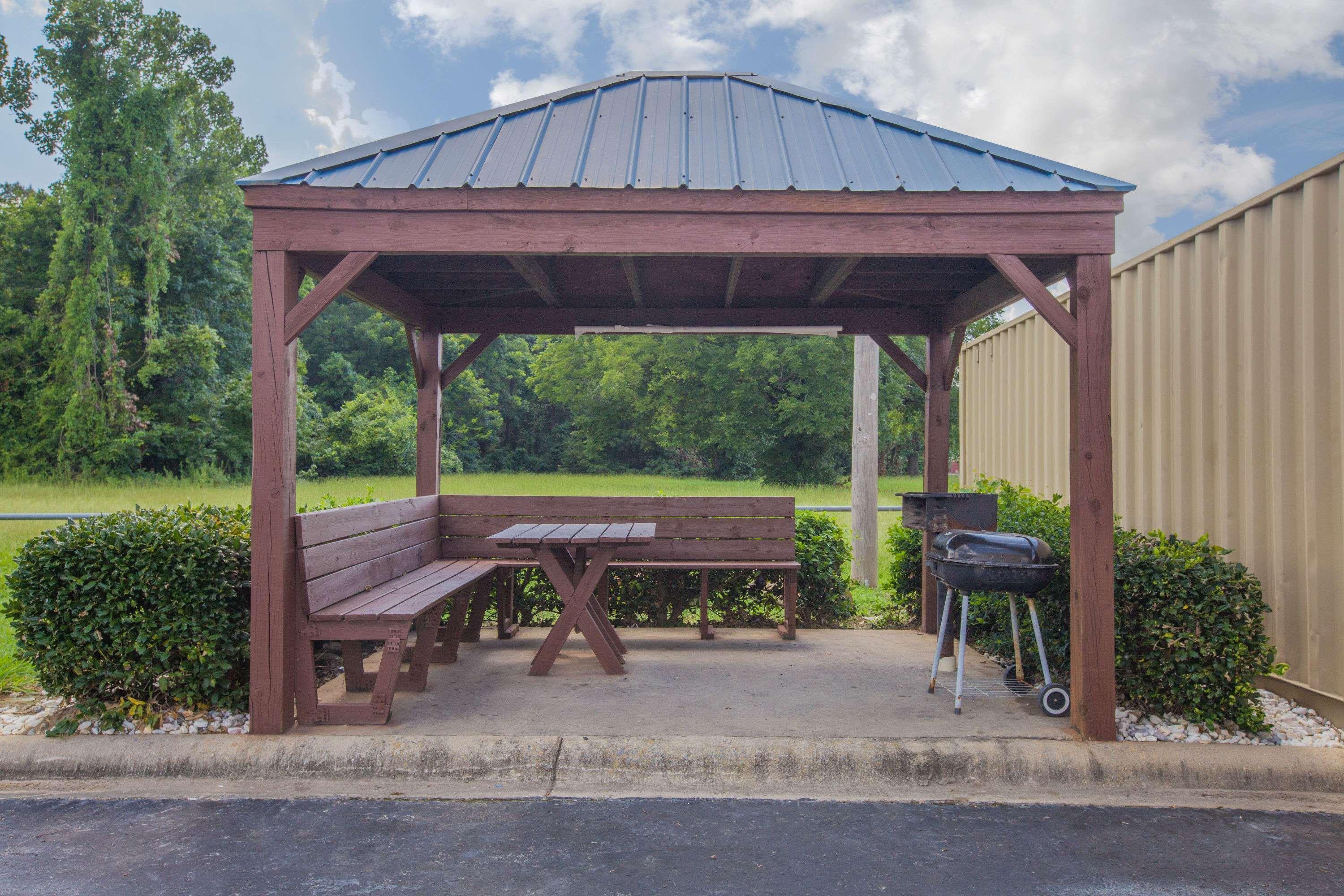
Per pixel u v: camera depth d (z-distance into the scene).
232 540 4.18
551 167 4.06
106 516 4.34
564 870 2.86
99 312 28.72
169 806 3.39
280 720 3.85
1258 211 4.53
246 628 4.17
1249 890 2.75
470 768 3.67
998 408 8.11
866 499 9.07
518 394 43.69
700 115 4.62
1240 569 4.07
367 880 2.79
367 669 5.25
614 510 6.34
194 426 29.88
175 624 3.96
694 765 3.65
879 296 6.02
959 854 3.00
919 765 3.64
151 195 29.38
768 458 29.58
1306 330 4.17
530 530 5.44
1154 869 2.89
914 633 6.38
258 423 3.85
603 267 5.61
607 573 6.49
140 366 29.55
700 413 30.22
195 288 32.31
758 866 2.90
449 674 5.05
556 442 43.09
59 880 2.78
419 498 5.89
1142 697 4.17
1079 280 3.90
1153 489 5.50
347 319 39.94
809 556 6.58
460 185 3.87
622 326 6.38
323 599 4.12
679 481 30.05
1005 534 4.23
